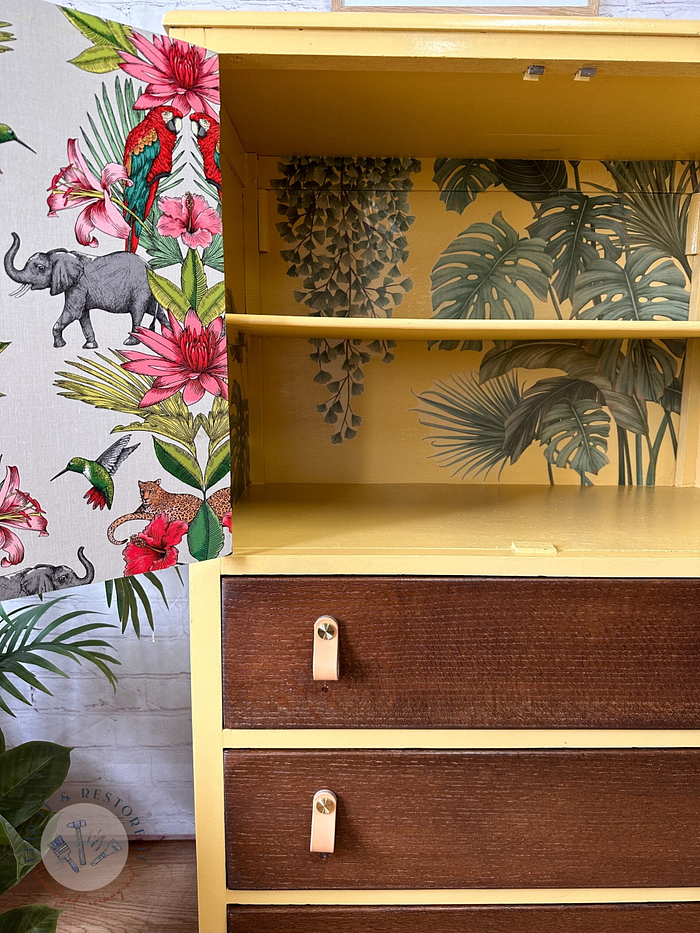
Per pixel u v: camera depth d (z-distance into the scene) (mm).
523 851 823
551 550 780
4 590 621
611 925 844
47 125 597
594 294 1195
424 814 813
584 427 1239
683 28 739
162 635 1363
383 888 829
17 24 574
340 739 798
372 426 1230
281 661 784
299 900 830
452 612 778
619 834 822
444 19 731
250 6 1180
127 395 665
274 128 995
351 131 1010
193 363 701
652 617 782
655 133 1006
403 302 1190
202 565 766
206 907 831
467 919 836
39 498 628
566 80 801
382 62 755
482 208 1169
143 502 688
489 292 1189
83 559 659
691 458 1235
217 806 810
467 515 970
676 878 833
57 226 611
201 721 793
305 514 973
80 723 1387
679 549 795
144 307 665
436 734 798
